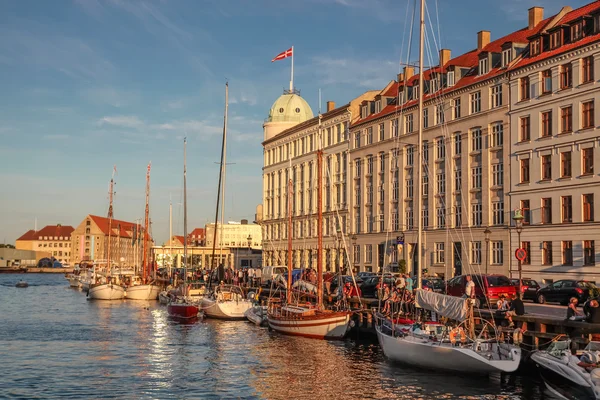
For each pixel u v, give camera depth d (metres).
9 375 36.50
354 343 46.19
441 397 30.14
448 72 75.88
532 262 62.38
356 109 96.12
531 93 63.34
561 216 59.78
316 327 48.12
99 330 56.28
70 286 139.62
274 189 120.50
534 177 62.69
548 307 41.47
